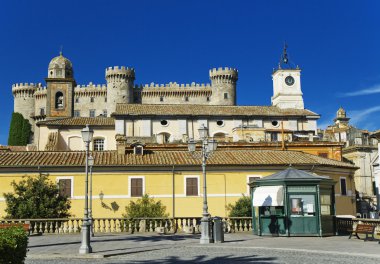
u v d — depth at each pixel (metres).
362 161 74.62
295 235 28.19
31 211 35.59
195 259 18.66
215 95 116.31
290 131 65.38
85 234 21.05
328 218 28.88
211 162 46.47
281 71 84.12
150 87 117.12
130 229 32.66
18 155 46.78
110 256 20.17
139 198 44.88
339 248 21.77
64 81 88.44
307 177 28.39
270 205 28.34
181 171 45.97
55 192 37.91
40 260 19.00
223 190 46.00
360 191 73.81
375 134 41.25
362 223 29.28
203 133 27.03
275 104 84.44
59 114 87.31
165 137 66.62
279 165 46.75
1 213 43.03
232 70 117.00
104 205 44.41
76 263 17.94
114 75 114.44
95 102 117.94
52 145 63.06
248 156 48.72
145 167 45.44
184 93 117.19
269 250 21.44
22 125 121.38
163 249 22.47
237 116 69.19
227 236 29.28
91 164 37.12
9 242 12.26
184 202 45.38
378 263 16.88
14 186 38.16
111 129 66.88
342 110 105.62
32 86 124.69
